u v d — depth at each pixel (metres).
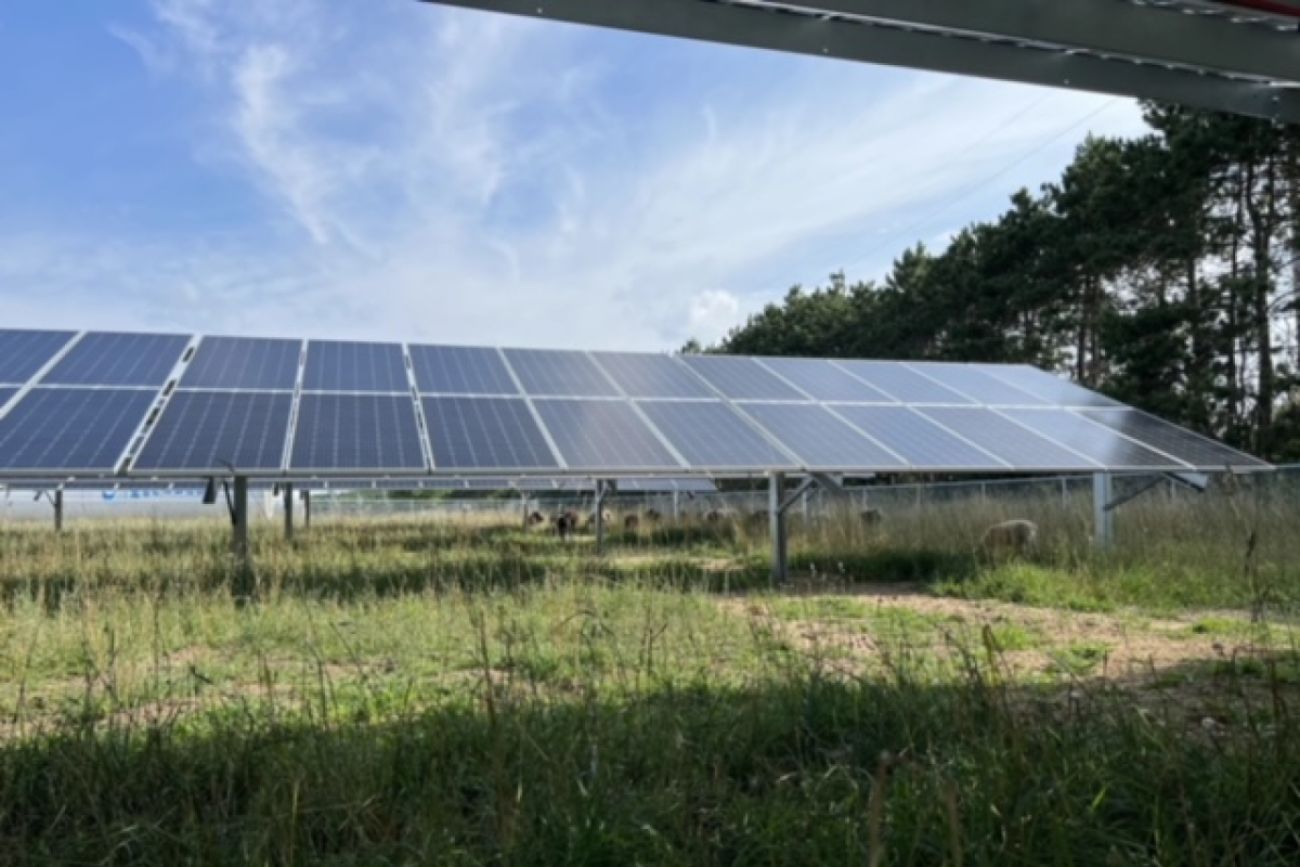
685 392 14.02
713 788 3.43
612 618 7.47
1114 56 3.97
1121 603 9.30
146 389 11.63
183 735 4.14
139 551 13.98
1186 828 2.73
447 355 14.70
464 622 7.40
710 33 3.73
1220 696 4.88
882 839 2.69
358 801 3.16
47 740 3.84
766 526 18.52
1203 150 24.33
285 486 20.91
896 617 8.20
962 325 37.78
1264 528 11.35
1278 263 24.11
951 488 20.97
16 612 7.70
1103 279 32.78
